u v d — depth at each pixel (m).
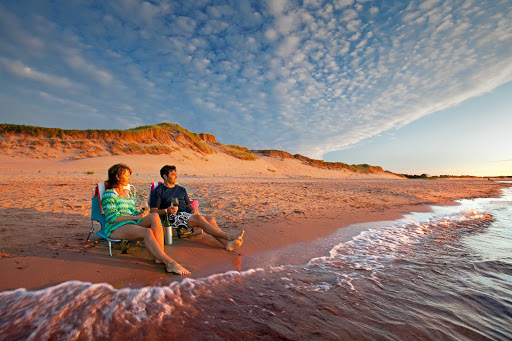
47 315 1.96
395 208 8.48
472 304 2.40
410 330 1.96
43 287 2.40
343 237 4.71
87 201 7.34
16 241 3.55
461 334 1.94
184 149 40.75
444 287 2.75
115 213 3.21
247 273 3.02
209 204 7.52
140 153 33.91
